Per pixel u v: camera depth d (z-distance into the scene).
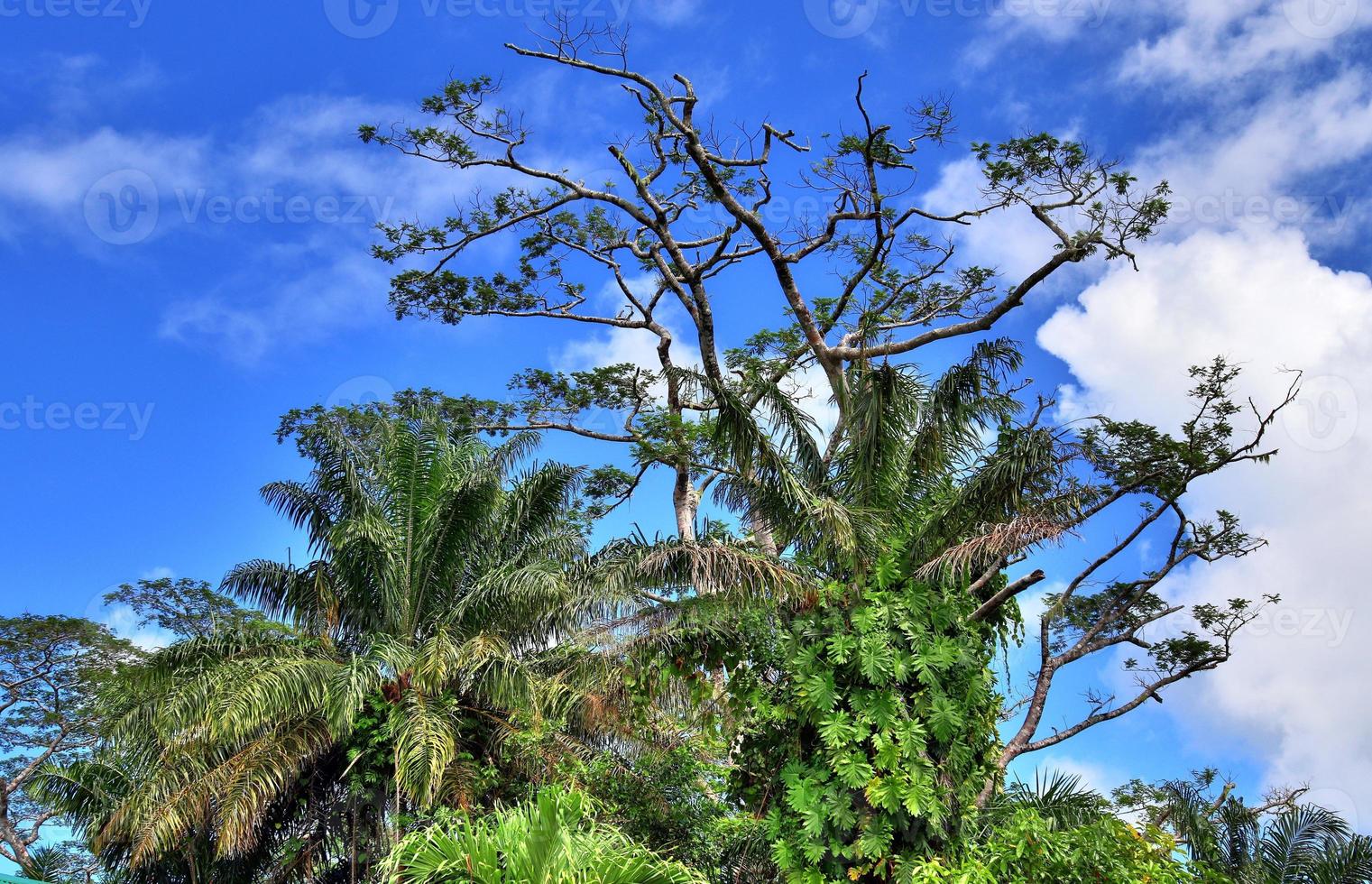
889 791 11.75
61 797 18.83
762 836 13.03
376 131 22.41
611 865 9.48
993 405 12.89
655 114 23.03
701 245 24.19
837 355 21.59
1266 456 18.69
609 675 14.84
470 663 17.06
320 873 18.55
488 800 17.19
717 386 12.59
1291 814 16.78
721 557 11.80
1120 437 18.66
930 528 12.60
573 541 20.66
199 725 16.34
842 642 12.22
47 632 27.53
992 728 13.59
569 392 25.33
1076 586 20.89
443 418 25.47
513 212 23.73
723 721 14.23
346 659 18.62
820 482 13.38
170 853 18.30
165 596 28.97
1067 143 18.81
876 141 21.06
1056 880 12.01
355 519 18.66
